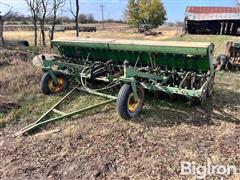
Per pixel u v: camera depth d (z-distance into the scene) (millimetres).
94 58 6695
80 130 4785
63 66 6418
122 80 4945
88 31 48906
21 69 8203
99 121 5102
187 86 5445
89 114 5395
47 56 8633
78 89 6316
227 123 4969
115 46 5930
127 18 56250
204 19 32719
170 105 5676
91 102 5961
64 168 3840
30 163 3982
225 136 4512
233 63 8875
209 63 5262
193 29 34312
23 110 5688
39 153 4203
